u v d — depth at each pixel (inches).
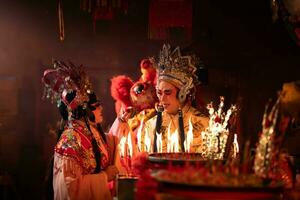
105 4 218.8
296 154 173.5
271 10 207.6
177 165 118.3
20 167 217.6
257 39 215.5
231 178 97.7
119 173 162.6
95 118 163.0
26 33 220.4
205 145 140.2
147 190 101.5
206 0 217.3
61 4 219.6
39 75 219.1
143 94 178.9
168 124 165.5
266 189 93.6
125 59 220.7
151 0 216.8
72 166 151.3
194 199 92.4
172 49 199.5
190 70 163.5
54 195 153.9
